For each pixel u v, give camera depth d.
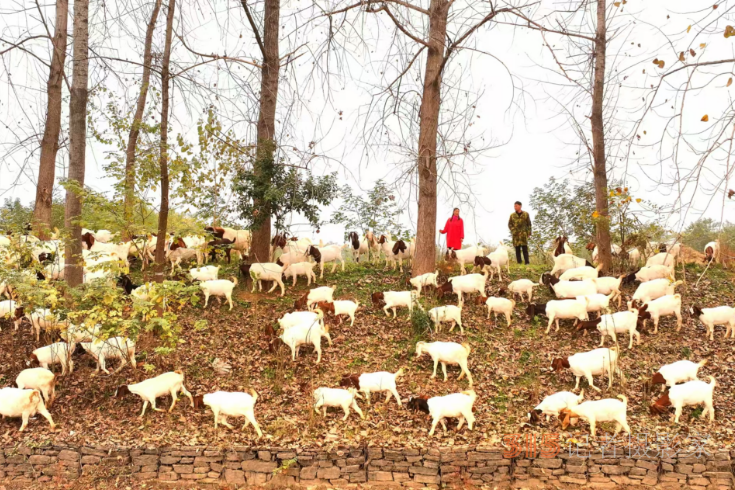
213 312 14.26
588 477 9.16
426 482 9.26
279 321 12.79
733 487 8.83
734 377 11.16
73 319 11.20
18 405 9.88
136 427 10.12
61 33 15.60
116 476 9.38
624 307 14.08
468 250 16.19
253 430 10.07
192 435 9.88
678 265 17.06
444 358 11.31
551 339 12.91
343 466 9.35
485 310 14.24
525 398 10.88
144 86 14.85
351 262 18.55
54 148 16.27
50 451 9.49
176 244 16.17
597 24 16.14
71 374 11.52
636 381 11.29
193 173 13.21
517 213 17.62
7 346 12.39
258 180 15.47
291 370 11.89
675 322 13.52
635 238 15.95
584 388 11.12
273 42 16.97
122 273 13.80
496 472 9.27
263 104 16.94
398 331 13.41
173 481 9.39
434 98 16.36
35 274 12.30
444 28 16.02
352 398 10.33
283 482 9.30
